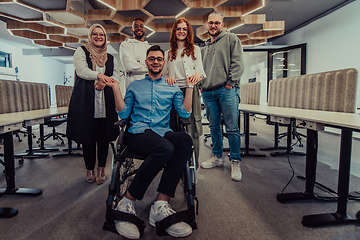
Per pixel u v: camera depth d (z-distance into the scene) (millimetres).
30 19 3766
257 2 3482
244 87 3965
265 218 1261
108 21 5367
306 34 5582
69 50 7766
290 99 2480
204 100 2145
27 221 1232
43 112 1973
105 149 1793
